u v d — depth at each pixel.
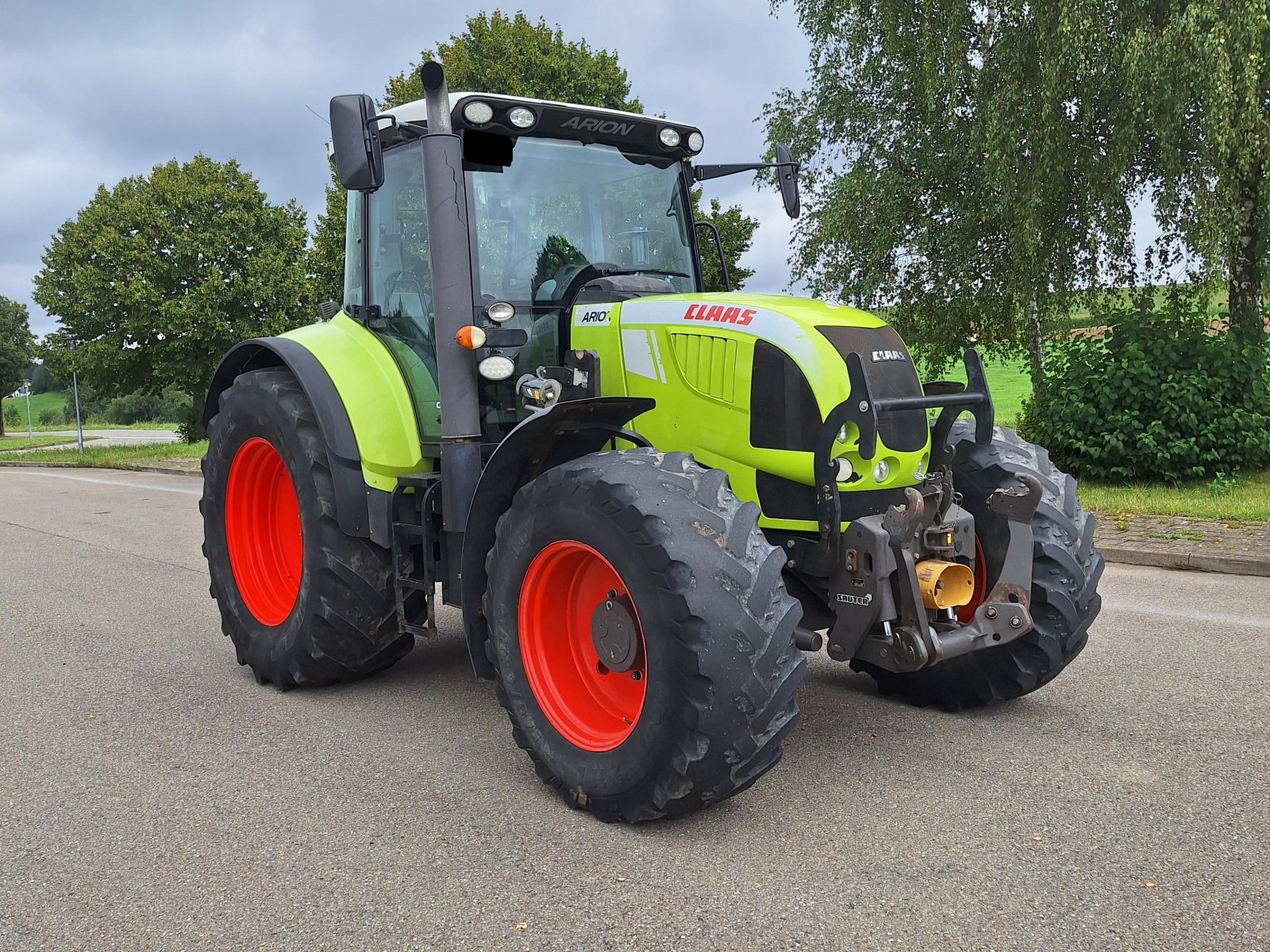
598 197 4.26
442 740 3.87
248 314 24.66
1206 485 10.15
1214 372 10.33
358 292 4.60
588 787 3.09
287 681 4.45
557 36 18.91
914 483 3.57
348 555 4.20
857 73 12.47
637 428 3.79
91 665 5.02
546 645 3.38
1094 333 11.27
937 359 13.10
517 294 3.97
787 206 4.59
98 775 3.56
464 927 2.50
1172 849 2.80
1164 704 4.05
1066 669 4.57
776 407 3.41
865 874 2.70
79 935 2.51
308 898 2.66
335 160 3.60
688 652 2.78
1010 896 2.57
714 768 2.82
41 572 7.67
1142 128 10.78
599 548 3.02
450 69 18.30
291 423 4.30
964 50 11.29
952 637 3.46
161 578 7.38
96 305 24.52
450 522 3.73
